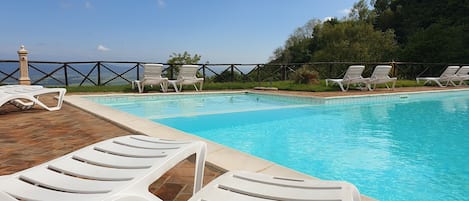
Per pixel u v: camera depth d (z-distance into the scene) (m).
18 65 8.20
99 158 1.58
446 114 5.75
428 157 3.21
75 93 7.48
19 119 4.11
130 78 9.72
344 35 29.27
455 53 20.30
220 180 1.28
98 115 4.25
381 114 5.73
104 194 1.15
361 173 2.76
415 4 29.00
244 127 4.66
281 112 5.85
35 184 1.30
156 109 6.19
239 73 11.36
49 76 8.72
